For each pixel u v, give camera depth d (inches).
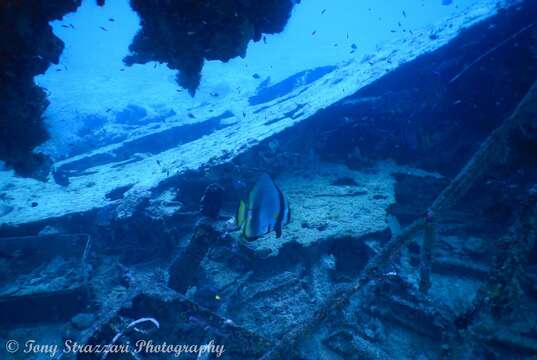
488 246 259.8
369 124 335.3
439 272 247.1
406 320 190.9
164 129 503.8
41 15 129.3
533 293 209.9
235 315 189.6
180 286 194.9
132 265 265.4
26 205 318.0
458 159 332.5
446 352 157.4
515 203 259.3
